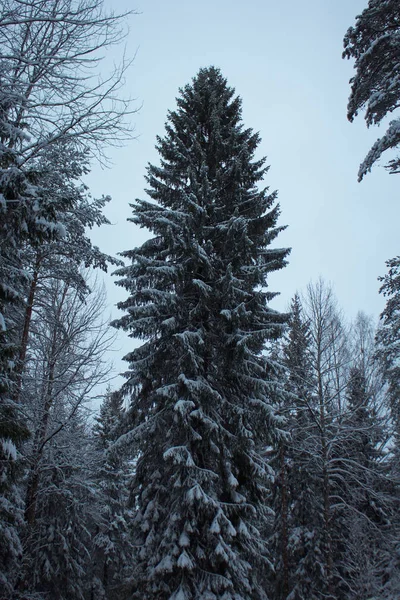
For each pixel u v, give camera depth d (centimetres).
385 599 1600
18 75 693
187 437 1102
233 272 1323
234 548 1111
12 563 1052
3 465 737
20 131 684
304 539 1995
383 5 1059
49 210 685
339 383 2162
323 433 1736
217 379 1262
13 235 727
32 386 1317
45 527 1773
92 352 1383
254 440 1286
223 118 1636
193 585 989
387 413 1938
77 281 1331
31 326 1391
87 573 2570
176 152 1469
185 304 1272
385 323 1566
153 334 1303
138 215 1398
